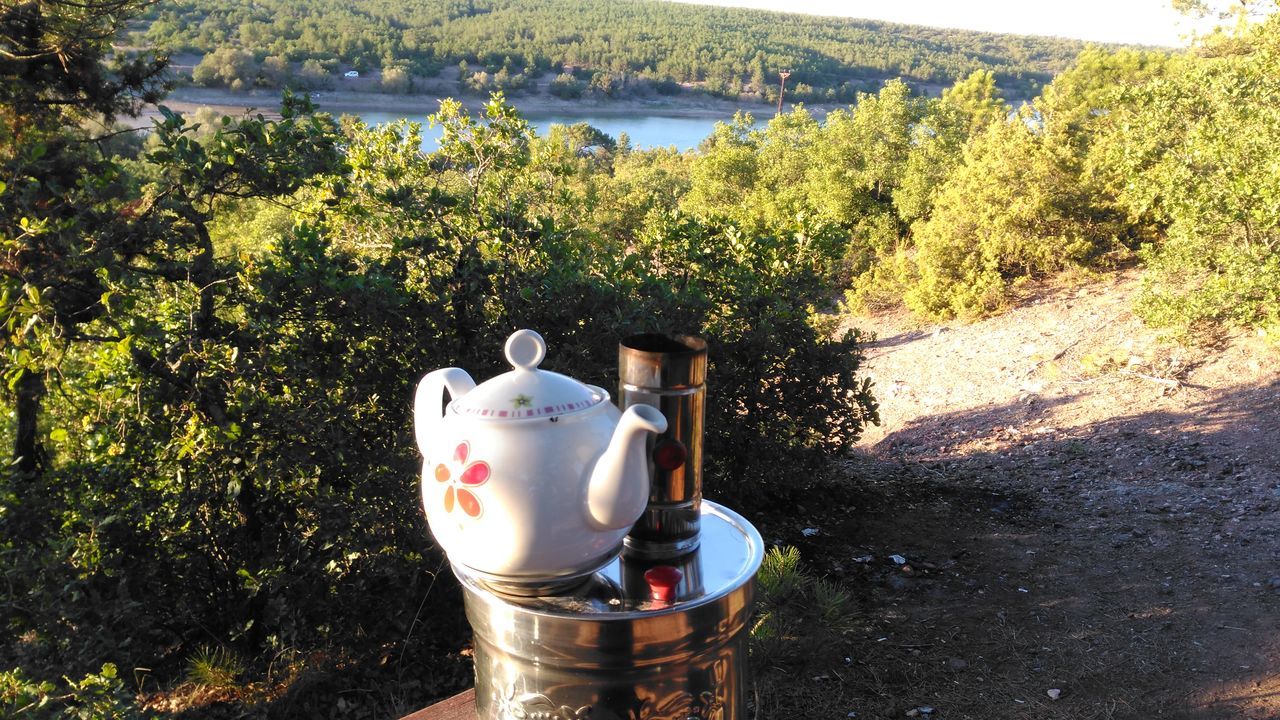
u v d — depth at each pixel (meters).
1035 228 14.22
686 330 5.56
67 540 3.82
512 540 1.32
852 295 16.31
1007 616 4.88
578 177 22.23
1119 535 6.02
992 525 6.40
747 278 6.41
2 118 7.39
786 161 22.23
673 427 1.46
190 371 4.21
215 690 4.38
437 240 5.03
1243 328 9.98
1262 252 9.18
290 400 4.34
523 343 1.42
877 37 187.38
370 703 4.41
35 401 5.16
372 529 4.34
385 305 4.38
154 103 8.49
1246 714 3.80
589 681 1.36
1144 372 9.98
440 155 6.43
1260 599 4.82
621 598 1.40
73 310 4.59
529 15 192.75
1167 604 4.90
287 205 5.25
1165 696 4.00
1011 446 8.82
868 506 6.86
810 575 5.41
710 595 1.40
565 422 1.35
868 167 20.28
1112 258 14.09
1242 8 12.33
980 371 11.69
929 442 9.56
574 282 5.21
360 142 6.44
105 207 4.78
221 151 4.54
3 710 3.06
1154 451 7.85
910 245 19.20
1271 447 7.37
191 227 4.68
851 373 6.62
